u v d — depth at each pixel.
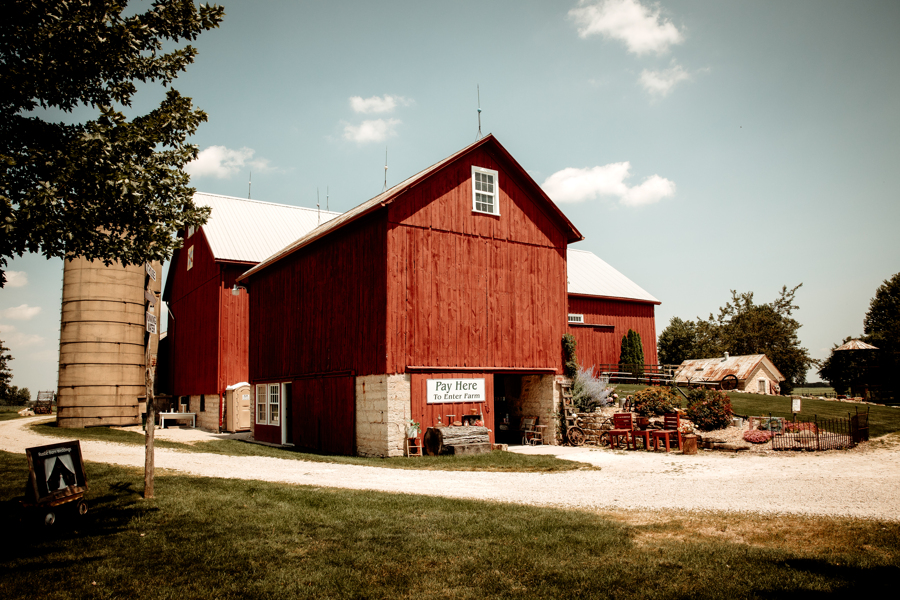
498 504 9.28
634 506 9.38
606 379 24.94
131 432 24.83
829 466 13.72
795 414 21.83
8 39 6.97
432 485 11.42
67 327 28.81
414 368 17.14
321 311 20.81
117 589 5.66
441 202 18.45
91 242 7.83
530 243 20.50
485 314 19.00
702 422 19.23
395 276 17.20
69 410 28.34
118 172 7.19
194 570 6.20
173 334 39.16
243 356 29.86
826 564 6.34
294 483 11.31
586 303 33.31
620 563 6.43
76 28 7.05
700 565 6.34
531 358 19.92
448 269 18.33
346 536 7.40
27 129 7.54
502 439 21.83
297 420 21.98
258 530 7.61
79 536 7.30
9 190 7.14
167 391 40.47
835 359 48.34
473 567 6.33
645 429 18.59
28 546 6.89
